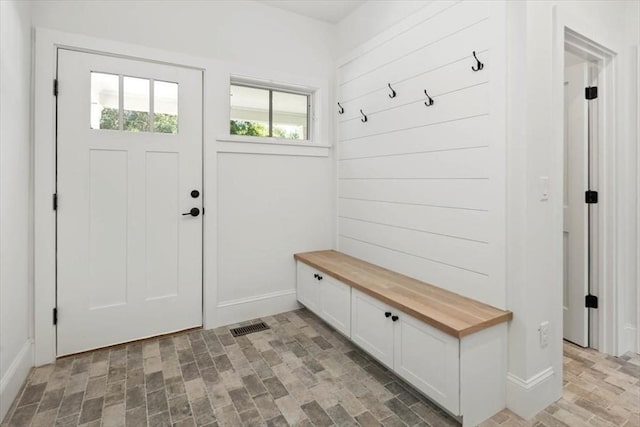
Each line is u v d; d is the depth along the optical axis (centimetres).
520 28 157
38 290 205
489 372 158
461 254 190
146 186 238
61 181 212
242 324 270
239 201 272
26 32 194
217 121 259
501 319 159
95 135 221
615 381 188
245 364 209
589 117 220
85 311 222
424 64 213
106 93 225
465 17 185
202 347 231
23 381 188
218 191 263
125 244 233
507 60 163
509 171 164
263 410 166
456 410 149
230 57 263
